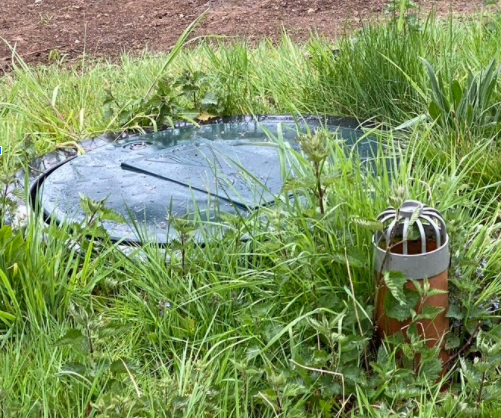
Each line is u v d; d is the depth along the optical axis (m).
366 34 2.98
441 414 1.64
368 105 2.78
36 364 1.77
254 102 2.94
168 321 1.88
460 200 2.02
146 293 1.96
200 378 1.68
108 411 1.54
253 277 1.93
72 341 1.68
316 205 1.93
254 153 2.45
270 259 1.98
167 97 2.95
